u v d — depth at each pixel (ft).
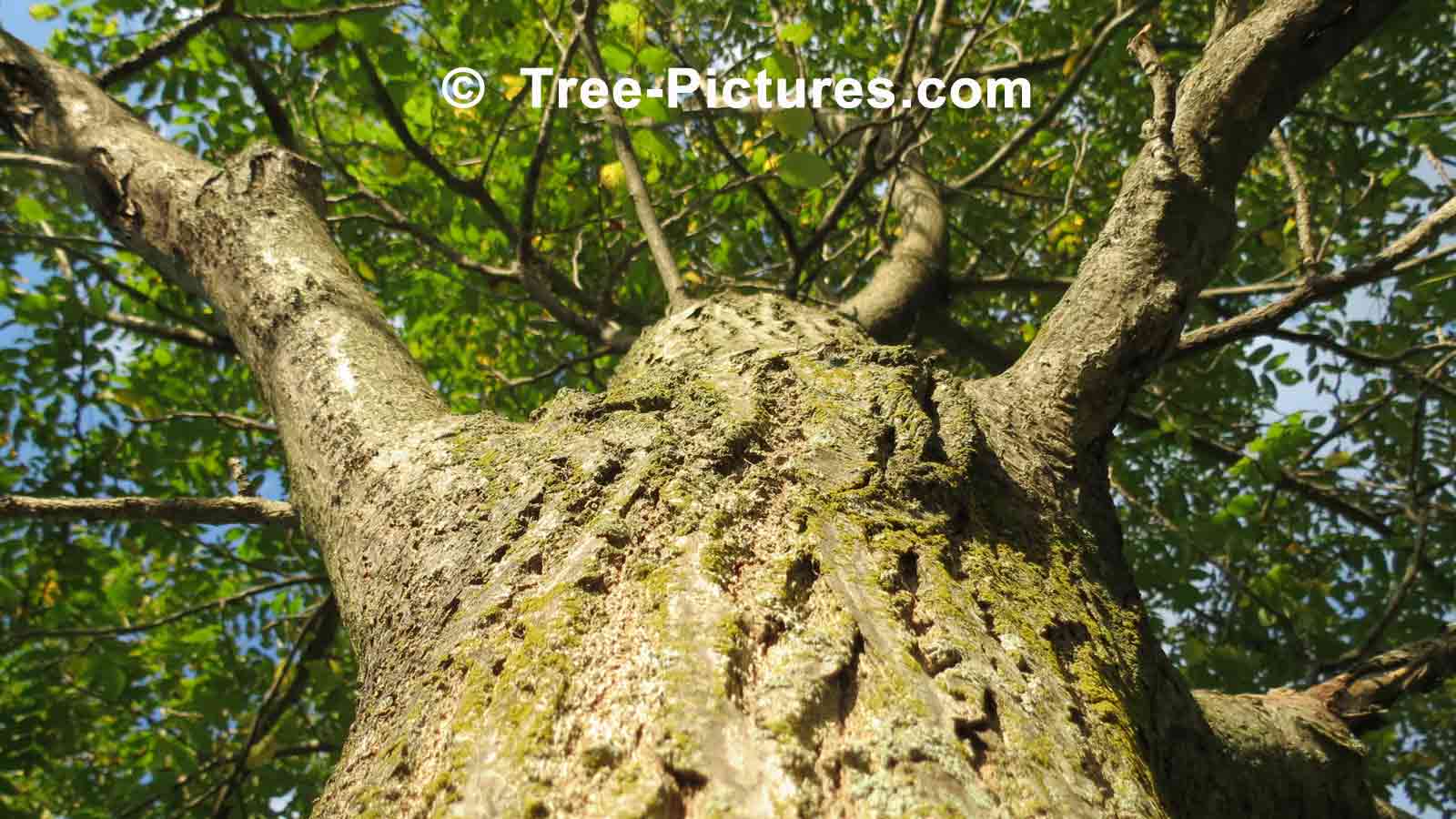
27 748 11.30
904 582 3.28
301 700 13.97
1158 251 5.60
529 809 2.38
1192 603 10.87
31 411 11.71
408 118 11.92
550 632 2.95
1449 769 13.66
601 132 12.16
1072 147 15.30
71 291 10.98
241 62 8.79
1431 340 12.80
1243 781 4.73
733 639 2.78
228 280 5.95
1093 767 2.81
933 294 11.87
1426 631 11.83
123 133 7.23
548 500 3.69
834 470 3.77
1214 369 14.35
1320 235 12.67
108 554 12.62
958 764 2.49
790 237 9.87
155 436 12.62
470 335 16.25
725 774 2.38
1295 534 13.91
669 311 7.94
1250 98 6.03
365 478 4.51
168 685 12.66
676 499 3.47
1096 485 5.15
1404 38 11.68
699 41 12.77
